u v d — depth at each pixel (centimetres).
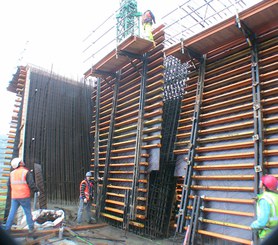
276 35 641
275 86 614
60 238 694
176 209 880
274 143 576
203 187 671
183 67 970
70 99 1345
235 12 630
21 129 1191
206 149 698
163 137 934
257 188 563
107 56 997
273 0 576
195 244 638
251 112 628
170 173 879
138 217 813
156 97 880
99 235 782
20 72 1323
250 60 677
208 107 731
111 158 1010
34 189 682
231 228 597
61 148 1243
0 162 1190
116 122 1052
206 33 701
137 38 855
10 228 671
